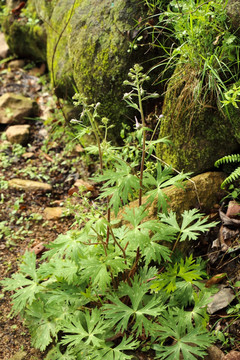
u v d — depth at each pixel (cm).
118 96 400
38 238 383
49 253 263
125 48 390
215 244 318
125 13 394
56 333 288
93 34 408
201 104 337
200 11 336
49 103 526
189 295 288
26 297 291
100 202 405
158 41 388
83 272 265
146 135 396
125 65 391
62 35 483
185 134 352
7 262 363
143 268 300
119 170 266
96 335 285
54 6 512
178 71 357
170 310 275
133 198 365
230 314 282
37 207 416
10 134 485
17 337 308
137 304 272
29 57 602
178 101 350
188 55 348
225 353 267
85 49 411
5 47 620
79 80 418
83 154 452
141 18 389
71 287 293
